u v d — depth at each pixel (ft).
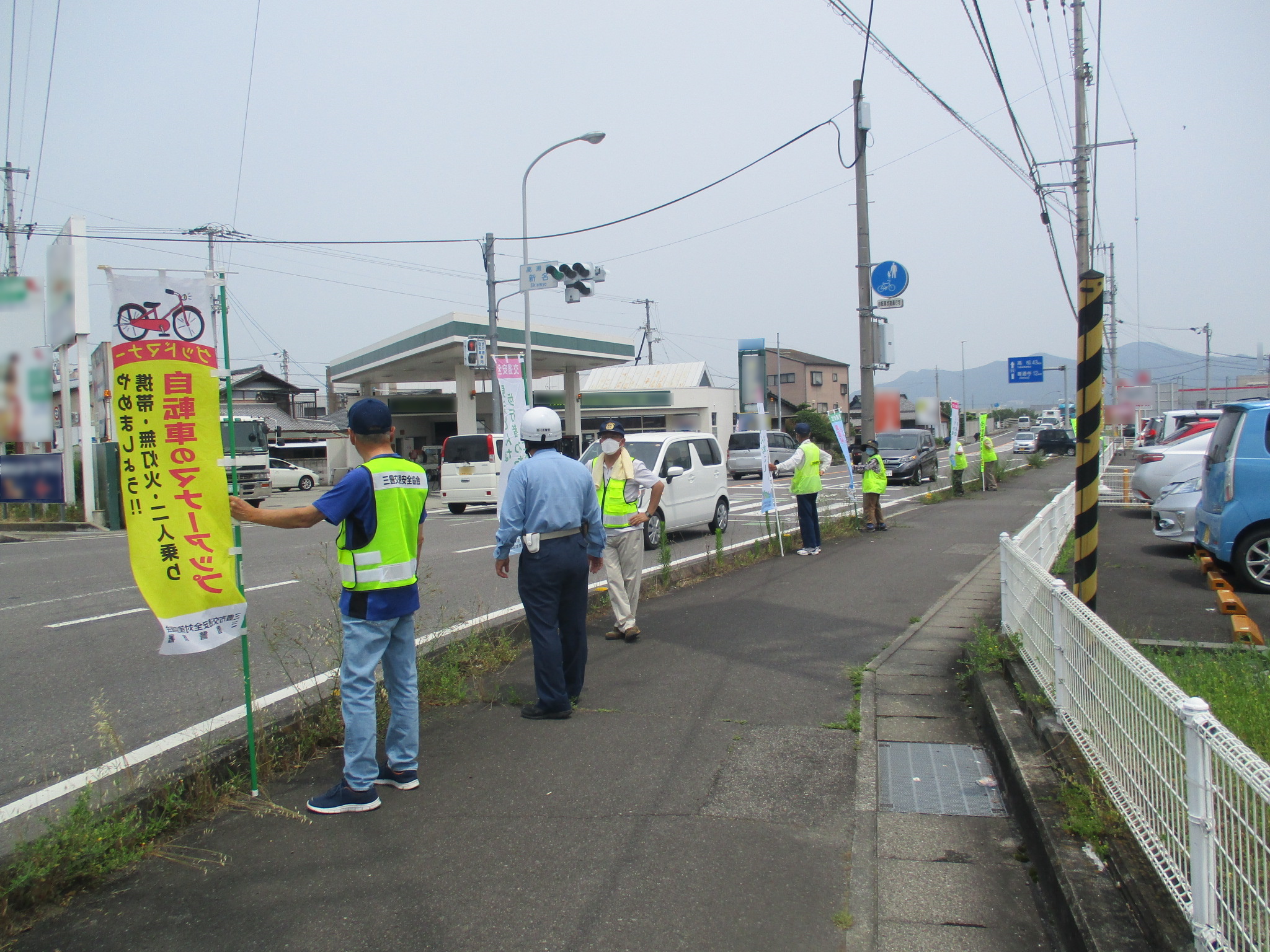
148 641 23.17
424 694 17.13
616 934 9.29
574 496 16.34
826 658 20.31
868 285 46.93
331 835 11.62
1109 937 8.36
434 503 85.20
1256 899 6.81
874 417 47.42
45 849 10.22
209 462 11.62
